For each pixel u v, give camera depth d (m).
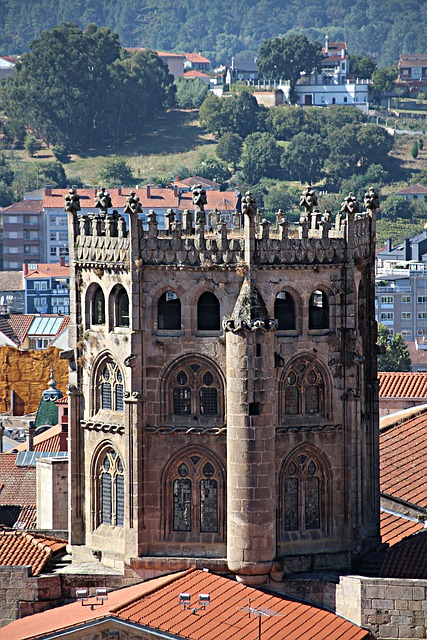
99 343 131.62
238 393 127.06
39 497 158.88
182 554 129.38
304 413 130.25
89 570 131.12
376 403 135.38
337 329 130.88
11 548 134.25
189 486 129.38
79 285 132.75
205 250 127.62
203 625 120.25
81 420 133.00
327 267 130.12
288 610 125.00
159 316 128.88
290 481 130.12
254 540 127.50
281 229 128.50
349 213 130.88
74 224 132.75
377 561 131.62
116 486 131.62
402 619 124.81
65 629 119.69
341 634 123.25
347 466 131.25
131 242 127.69
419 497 148.00
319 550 130.88
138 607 121.81
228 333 127.19
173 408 129.25
